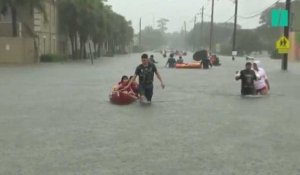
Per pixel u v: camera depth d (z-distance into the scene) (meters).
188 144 19.70
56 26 129.75
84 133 22.03
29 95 38.62
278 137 21.36
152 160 16.89
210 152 18.22
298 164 16.47
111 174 15.05
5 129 23.02
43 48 116.25
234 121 25.94
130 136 21.36
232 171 15.48
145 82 34.12
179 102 34.59
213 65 101.62
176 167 15.93
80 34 133.88
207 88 46.19
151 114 28.39
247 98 37.59
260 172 15.41
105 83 50.94
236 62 123.00
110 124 24.59
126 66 93.94
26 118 26.59
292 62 123.81
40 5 100.19
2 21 107.88
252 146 19.39
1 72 68.56
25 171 15.36
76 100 35.34
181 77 62.56
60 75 63.38
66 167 15.88
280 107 32.06
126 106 32.12
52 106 31.83
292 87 47.59
